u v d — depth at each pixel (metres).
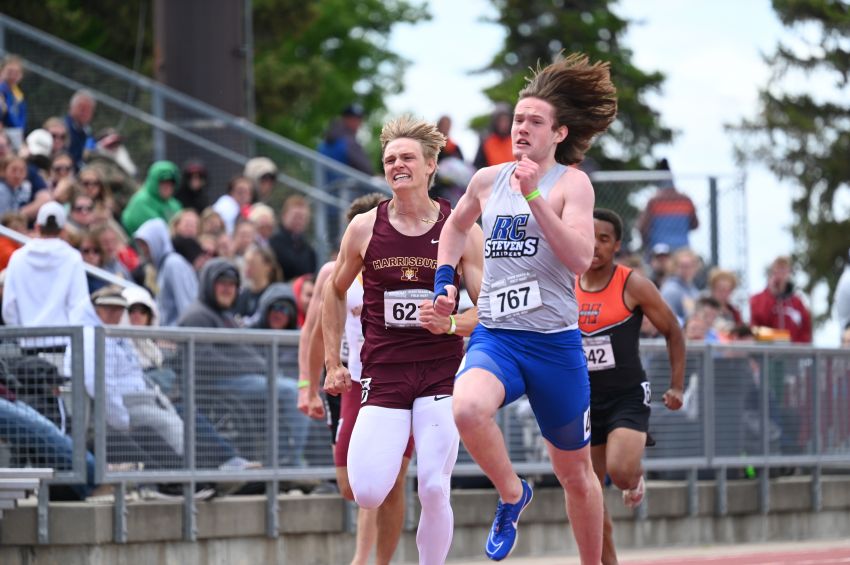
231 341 25.27
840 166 93.81
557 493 29.86
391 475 18.33
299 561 26.20
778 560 27.56
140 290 27.03
